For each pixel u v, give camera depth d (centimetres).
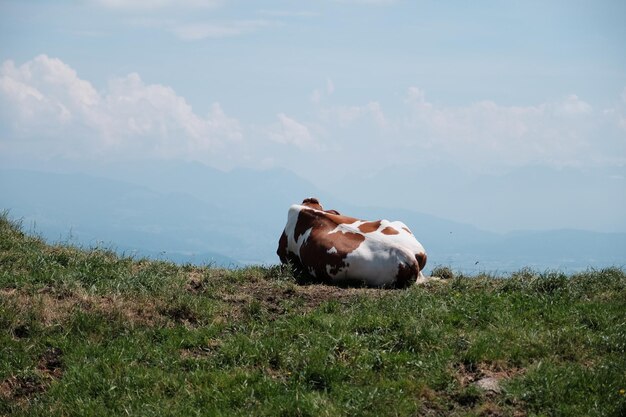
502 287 1412
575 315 1225
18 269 1388
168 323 1215
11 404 1009
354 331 1154
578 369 1027
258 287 1443
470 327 1177
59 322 1185
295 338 1141
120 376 1038
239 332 1168
